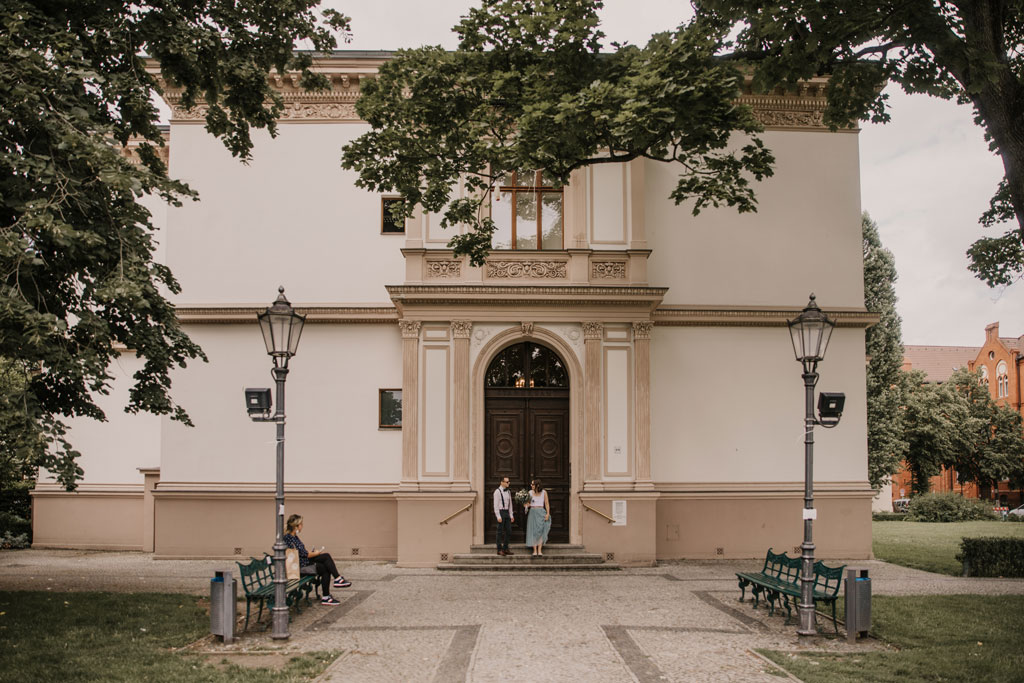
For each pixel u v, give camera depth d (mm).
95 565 17766
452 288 17578
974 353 83562
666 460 18922
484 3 12492
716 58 12359
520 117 12461
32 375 11836
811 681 8297
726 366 19234
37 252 10344
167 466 18750
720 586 14562
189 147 19375
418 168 14039
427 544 17266
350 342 19062
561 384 18406
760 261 19500
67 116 10023
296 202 19312
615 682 8344
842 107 13469
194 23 12367
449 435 17609
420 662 9102
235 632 10609
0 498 23203
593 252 18016
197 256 19203
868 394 36906
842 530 19000
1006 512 42500
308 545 18578
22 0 10594
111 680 8156
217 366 18953
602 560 17219
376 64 19078
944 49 11172
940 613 11641
